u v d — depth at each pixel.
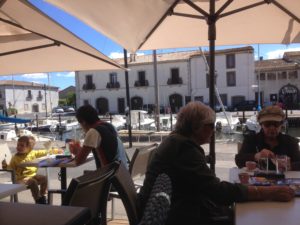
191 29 4.60
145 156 3.99
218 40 4.72
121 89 55.28
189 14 3.90
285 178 2.88
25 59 4.46
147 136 14.65
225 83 50.78
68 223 1.55
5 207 1.77
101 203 2.21
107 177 2.15
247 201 2.26
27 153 4.94
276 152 3.67
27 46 4.11
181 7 4.25
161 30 4.55
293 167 3.39
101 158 3.93
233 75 50.50
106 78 55.91
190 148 2.27
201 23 4.51
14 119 8.29
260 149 3.71
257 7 4.16
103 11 3.36
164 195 1.53
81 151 3.99
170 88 52.50
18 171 4.88
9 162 5.40
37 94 73.62
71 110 65.56
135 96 54.25
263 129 3.70
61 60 4.46
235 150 10.93
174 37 4.70
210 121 2.41
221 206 2.48
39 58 4.43
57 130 24.44
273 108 3.67
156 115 19.31
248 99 50.00
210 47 3.82
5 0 2.73
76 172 8.10
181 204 2.23
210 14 3.78
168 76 52.56
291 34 4.40
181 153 2.26
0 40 3.97
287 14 4.01
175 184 2.24
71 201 1.83
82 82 56.91
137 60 55.25
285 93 51.75
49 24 3.10
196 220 2.25
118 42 3.94
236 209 2.10
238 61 50.22
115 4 3.20
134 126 23.22
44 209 1.73
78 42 3.47
